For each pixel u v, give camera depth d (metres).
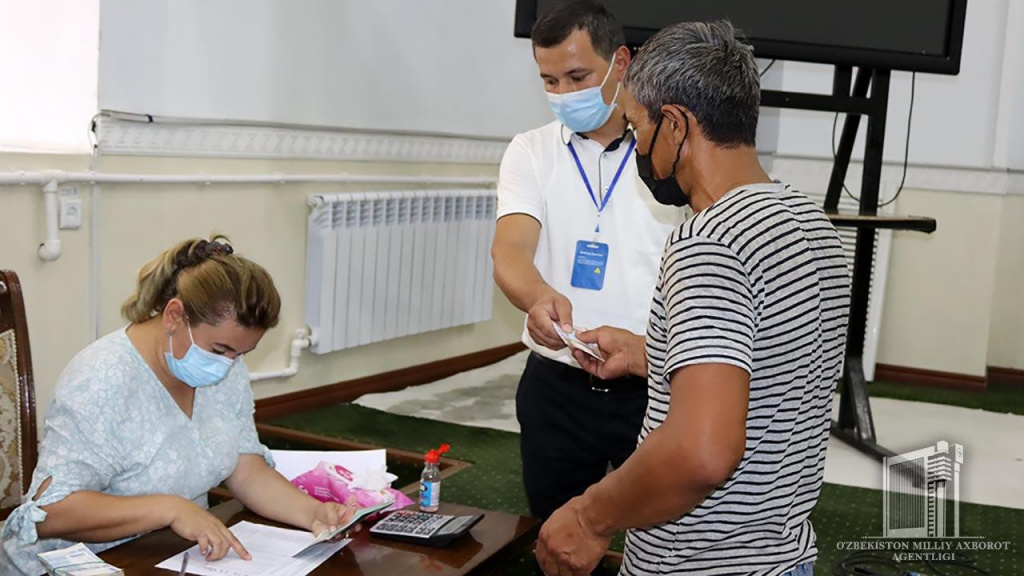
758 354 1.34
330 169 4.70
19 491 2.07
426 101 5.23
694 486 1.29
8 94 3.70
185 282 1.89
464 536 1.99
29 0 3.66
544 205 2.43
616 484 1.40
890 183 6.12
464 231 5.47
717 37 1.45
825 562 3.30
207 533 1.81
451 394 5.26
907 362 6.27
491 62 5.64
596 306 2.36
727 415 1.26
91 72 3.62
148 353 1.97
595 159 2.37
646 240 2.33
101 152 3.66
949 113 6.00
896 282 6.22
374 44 4.85
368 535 1.97
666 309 1.38
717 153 1.45
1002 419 5.45
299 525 2.01
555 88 2.30
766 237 1.34
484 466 4.10
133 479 1.95
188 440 2.02
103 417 1.90
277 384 4.64
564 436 2.41
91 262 3.69
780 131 6.23
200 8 3.98
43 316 3.54
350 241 4.71
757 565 1.41
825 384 1.46
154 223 3.91
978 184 6.01
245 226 4.32
